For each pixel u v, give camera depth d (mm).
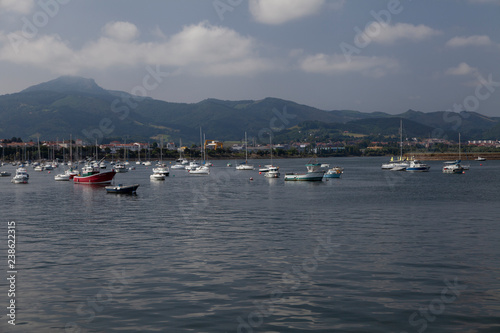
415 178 154250
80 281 29047
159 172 172000
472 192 97562
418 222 52906
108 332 21219
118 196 94125
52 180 159500
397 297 25344
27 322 22484
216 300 25203
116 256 36000
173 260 34469
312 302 24703
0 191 110812
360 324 21766
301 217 58625
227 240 42406
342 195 92875
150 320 22500
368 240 41688
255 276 29828
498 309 23500
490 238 42062
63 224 54000
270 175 164750
